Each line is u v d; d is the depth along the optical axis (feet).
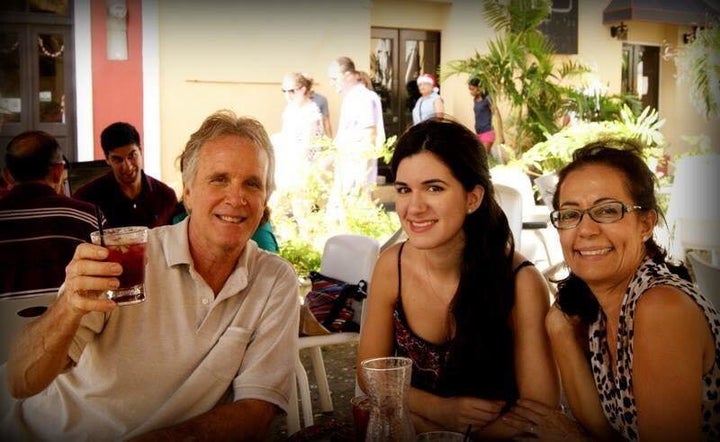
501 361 7.33
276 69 33.27
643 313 5.84
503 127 36.94
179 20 31.27
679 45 45.27
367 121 28.73
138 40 30.76
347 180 27.25
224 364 6.90
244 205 6.88
